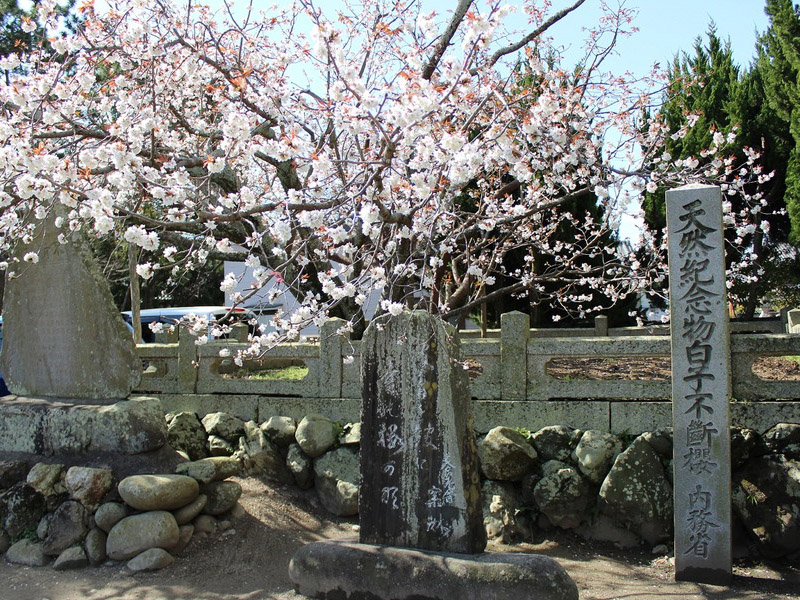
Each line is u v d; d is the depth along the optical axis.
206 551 5.61
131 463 5.89
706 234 4.95
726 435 4.83
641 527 5.59
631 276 9.42
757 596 4.55
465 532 4.46
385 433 4.81
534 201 7.05
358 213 5.34
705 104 14.27
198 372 7.63
